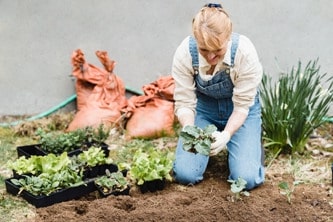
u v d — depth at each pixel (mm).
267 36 5777
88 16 5789
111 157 5066
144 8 5770
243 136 4500
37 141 5434
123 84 5855
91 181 4312
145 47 5863
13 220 3967
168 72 5898
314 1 5668
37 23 5785
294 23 5730
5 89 5902
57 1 5746
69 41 5848
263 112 5020
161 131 5457
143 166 4320
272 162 4910
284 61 5828
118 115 5648
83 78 5754
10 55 5844
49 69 5898
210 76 4262
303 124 4938
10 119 5918
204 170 4535
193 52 4215
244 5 5715
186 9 5758
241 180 4117
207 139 3998
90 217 3916
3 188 4406
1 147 5238
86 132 5094
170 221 3904
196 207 4055
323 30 5727
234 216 3969
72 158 4480
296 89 4922
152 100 5652
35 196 4117
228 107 4508
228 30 3879
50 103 5957
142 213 3953
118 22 5805
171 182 4551
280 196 4262
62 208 4062
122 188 4285
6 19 5758
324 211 4094
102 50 5883
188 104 4410
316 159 4980
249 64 4148
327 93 5023
